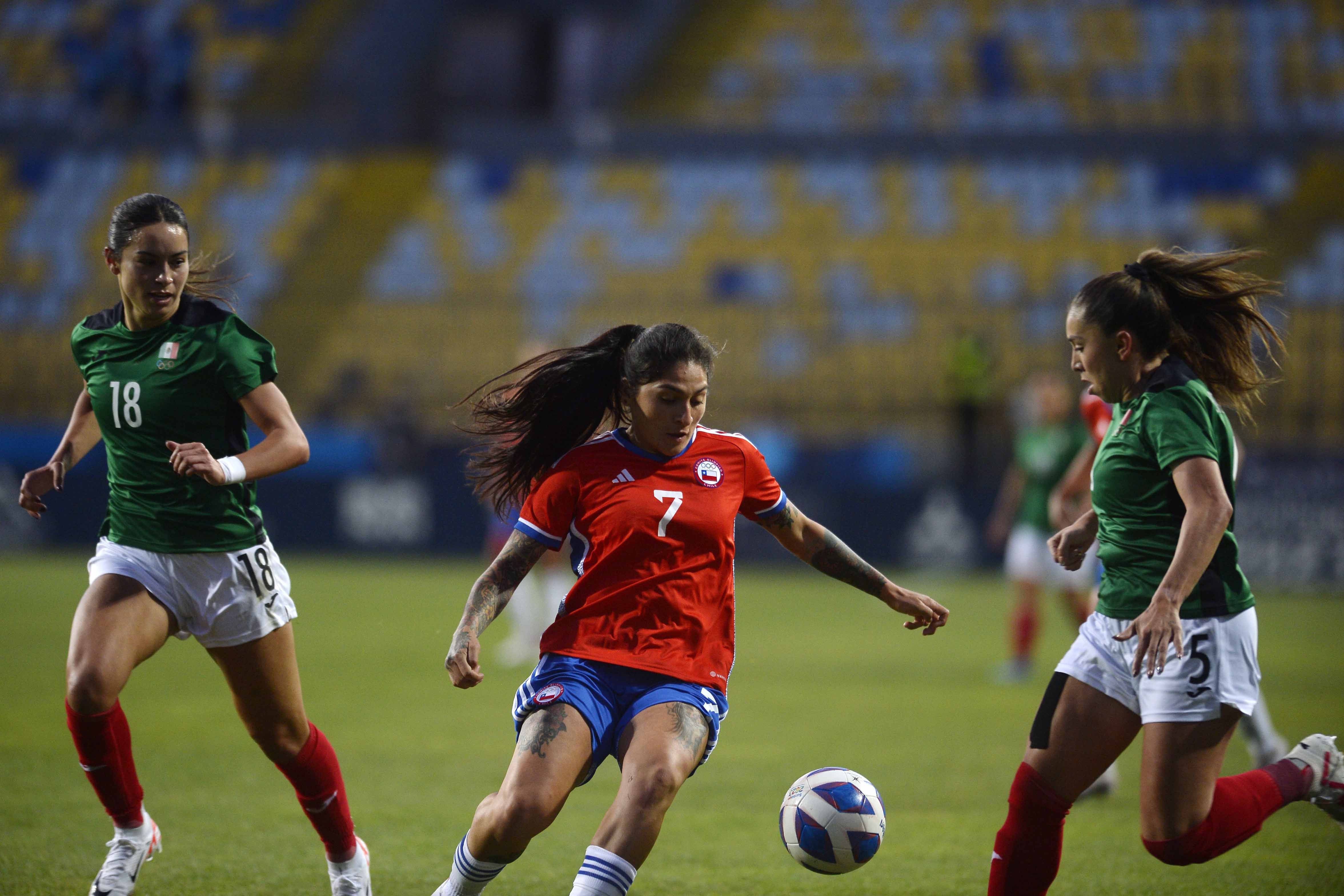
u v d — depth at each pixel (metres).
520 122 106.31
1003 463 76.62
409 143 119.94
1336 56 104.06
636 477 15.23
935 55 106.69
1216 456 14.78
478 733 31.42
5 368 88.31
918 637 52.53
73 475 82.00
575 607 15.35
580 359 16.22
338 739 30.62
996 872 15.89
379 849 20.92
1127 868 20.06
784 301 92.00
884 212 97.00
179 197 102.94
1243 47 105.12
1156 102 102.00
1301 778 16.08
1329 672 42.25
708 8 112.94
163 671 41.16
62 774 25.78
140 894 18.06
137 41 112.94
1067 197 96.31
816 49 108.44
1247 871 19.92
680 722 14.55
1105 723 15.50
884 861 20.52
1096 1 109.62
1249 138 96.75
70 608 55.34
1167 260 16.09
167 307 16.41
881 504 76.81
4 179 104.50
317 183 103.06
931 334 83.44
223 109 110.12
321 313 89.81
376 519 81.44
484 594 15.02
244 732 30.66
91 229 101.00
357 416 86.19
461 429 16.59
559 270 95.88
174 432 16.50
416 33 120.44
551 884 19.16
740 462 15.63
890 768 27.70
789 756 28.95
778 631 54.50
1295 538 68.19
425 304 92.62
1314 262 88.56
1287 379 72.88
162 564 16.52
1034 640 40.94
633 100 105.88
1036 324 82.50
